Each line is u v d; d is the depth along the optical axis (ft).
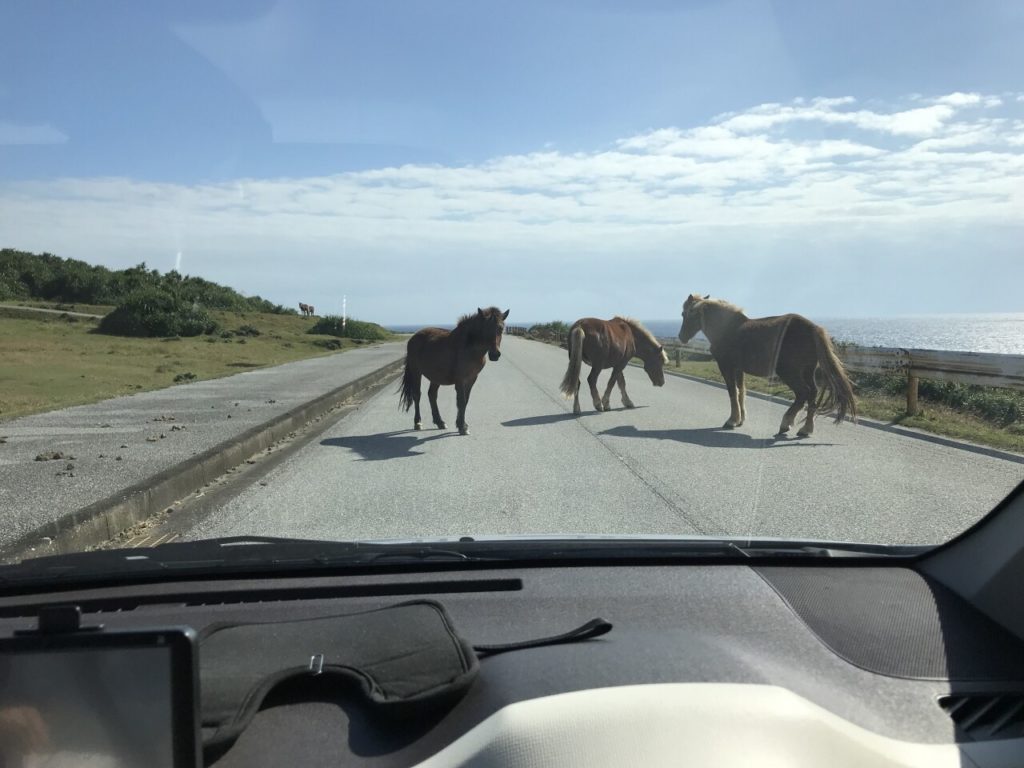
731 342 36.40
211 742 5.87
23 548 16.88
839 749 5.79
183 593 9.84
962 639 8.34
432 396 37.76
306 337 154.71
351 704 6.72
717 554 11.04
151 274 207.82
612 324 44.60
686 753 5.46
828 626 8.66
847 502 22.11
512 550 11.06
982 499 22.45
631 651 7.12
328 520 20.70
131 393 53.98
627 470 27.07
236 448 30.81
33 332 124.36
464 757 5.56
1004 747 6.37
